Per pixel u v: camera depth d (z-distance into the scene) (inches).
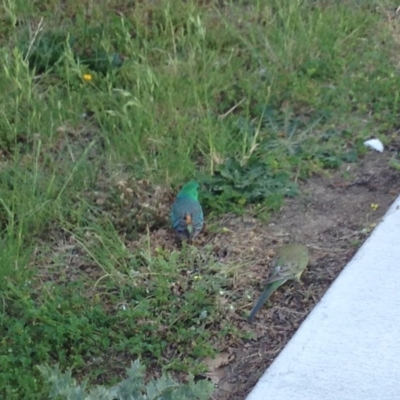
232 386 180.2
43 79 287.9
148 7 326.0
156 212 228.4
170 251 219.5
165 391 159.2
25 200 230.1
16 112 258.5
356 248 217.8
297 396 170.9
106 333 191.6
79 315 196.4
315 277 209.0
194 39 302.2
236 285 206.1
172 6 327.9
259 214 231.6
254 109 278.1
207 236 224.8
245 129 260.8
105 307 201.5
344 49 307.6
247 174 244.2
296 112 278.2
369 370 176.1
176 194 239.0
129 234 226.2
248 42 308.2
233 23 323.0
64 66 291.1
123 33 309.7
